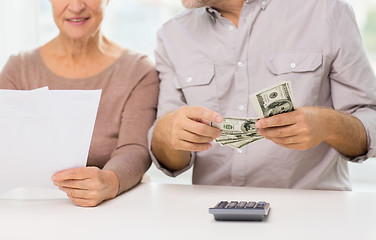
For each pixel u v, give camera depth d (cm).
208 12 163
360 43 153
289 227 95
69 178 116
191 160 153
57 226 98
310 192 128
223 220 100
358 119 141
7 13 261
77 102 116
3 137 116
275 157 153
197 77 161
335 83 155
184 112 123
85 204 116
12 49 263
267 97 111
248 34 157
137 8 269
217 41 161
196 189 134
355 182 267
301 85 153
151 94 170
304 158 152
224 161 158
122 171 131
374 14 250
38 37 266
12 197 125
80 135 118
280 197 123
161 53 170
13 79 174
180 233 92
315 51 152
